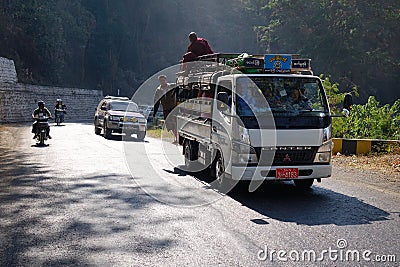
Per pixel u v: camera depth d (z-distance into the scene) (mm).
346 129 17625
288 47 53312
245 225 6965
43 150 16312
